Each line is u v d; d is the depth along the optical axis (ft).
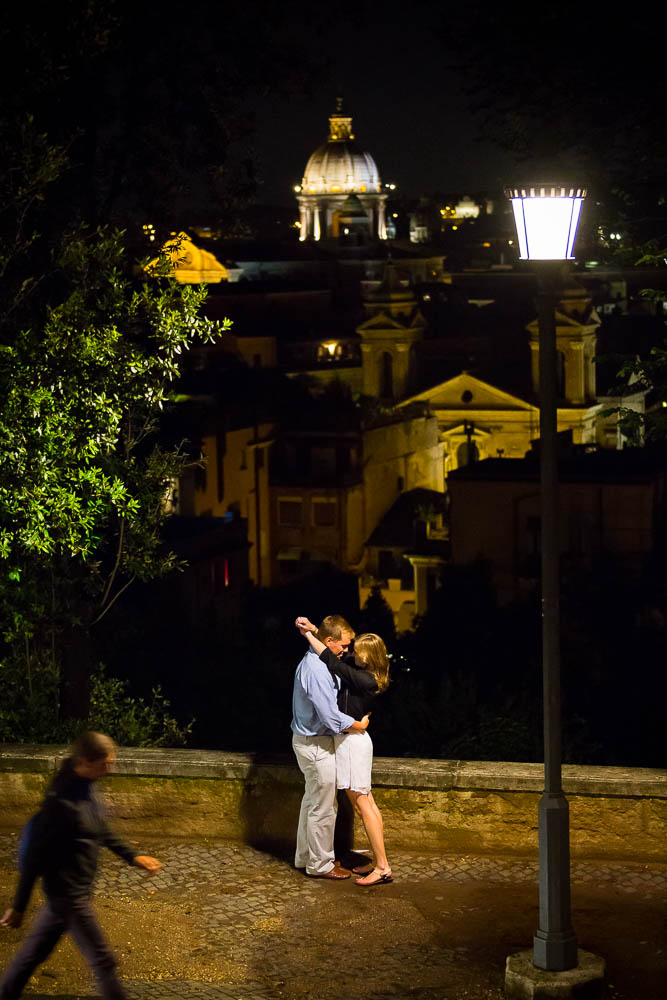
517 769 37.17
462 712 66.64
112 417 48.80
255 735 80.59
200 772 38.11
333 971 30.53
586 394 298.35
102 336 49.11
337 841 37.42
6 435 44.96
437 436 325.62
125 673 82.58
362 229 519.19
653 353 59.57
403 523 285.23
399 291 350.02
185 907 33.76
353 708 34.73
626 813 36.24
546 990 28.89
